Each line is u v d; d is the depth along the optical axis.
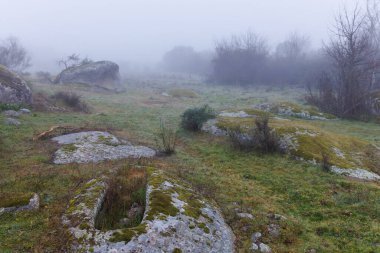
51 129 13.23
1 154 10.08
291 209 8.09
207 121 16.19
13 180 8.18
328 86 25.44
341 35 27.41
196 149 13.14
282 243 6.51
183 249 5.59
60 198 7.44
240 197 8.49
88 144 11.73
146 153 11.67
